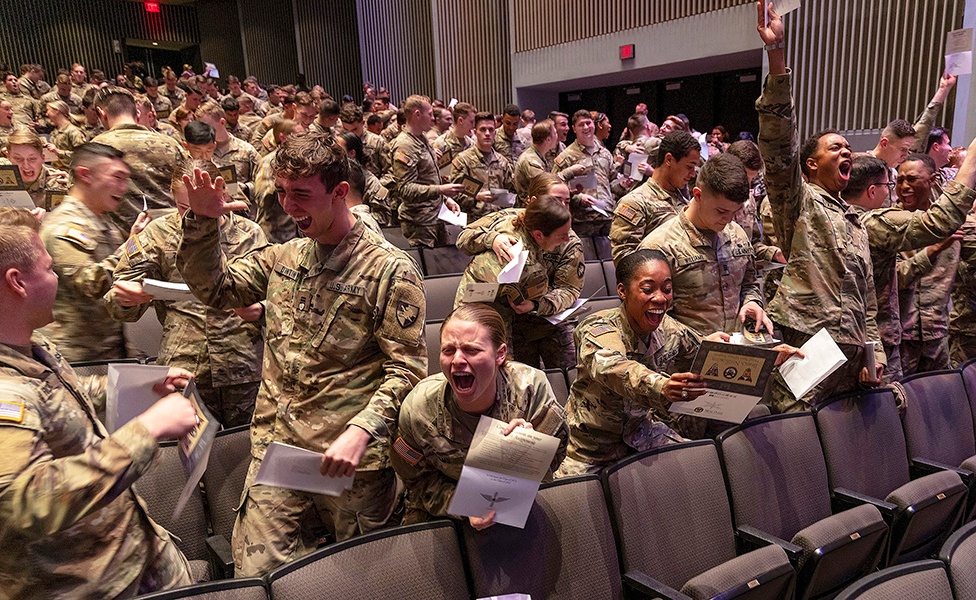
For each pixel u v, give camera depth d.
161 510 2.06
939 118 7.15
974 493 2.71
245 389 2.87
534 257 2.99
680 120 7.58
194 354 2.74
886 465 2.72
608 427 2.25
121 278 2.24
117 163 2.48
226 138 5.23
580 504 1.96
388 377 1.75
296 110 7.20
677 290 2.59
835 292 2.67
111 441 1.20
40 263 1.34
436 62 12.53
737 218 3.96
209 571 2.03
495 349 1.69
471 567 1.78
